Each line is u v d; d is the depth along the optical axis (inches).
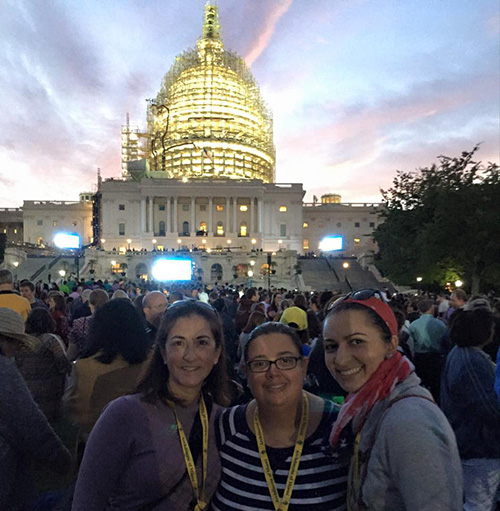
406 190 1771.7
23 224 4210.1
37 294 751.1
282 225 3794.3
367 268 2711.6
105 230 3631.9
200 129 4146.2
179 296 503.5
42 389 227.0
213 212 3676.2
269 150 4498.0
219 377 133.8
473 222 1317.7
